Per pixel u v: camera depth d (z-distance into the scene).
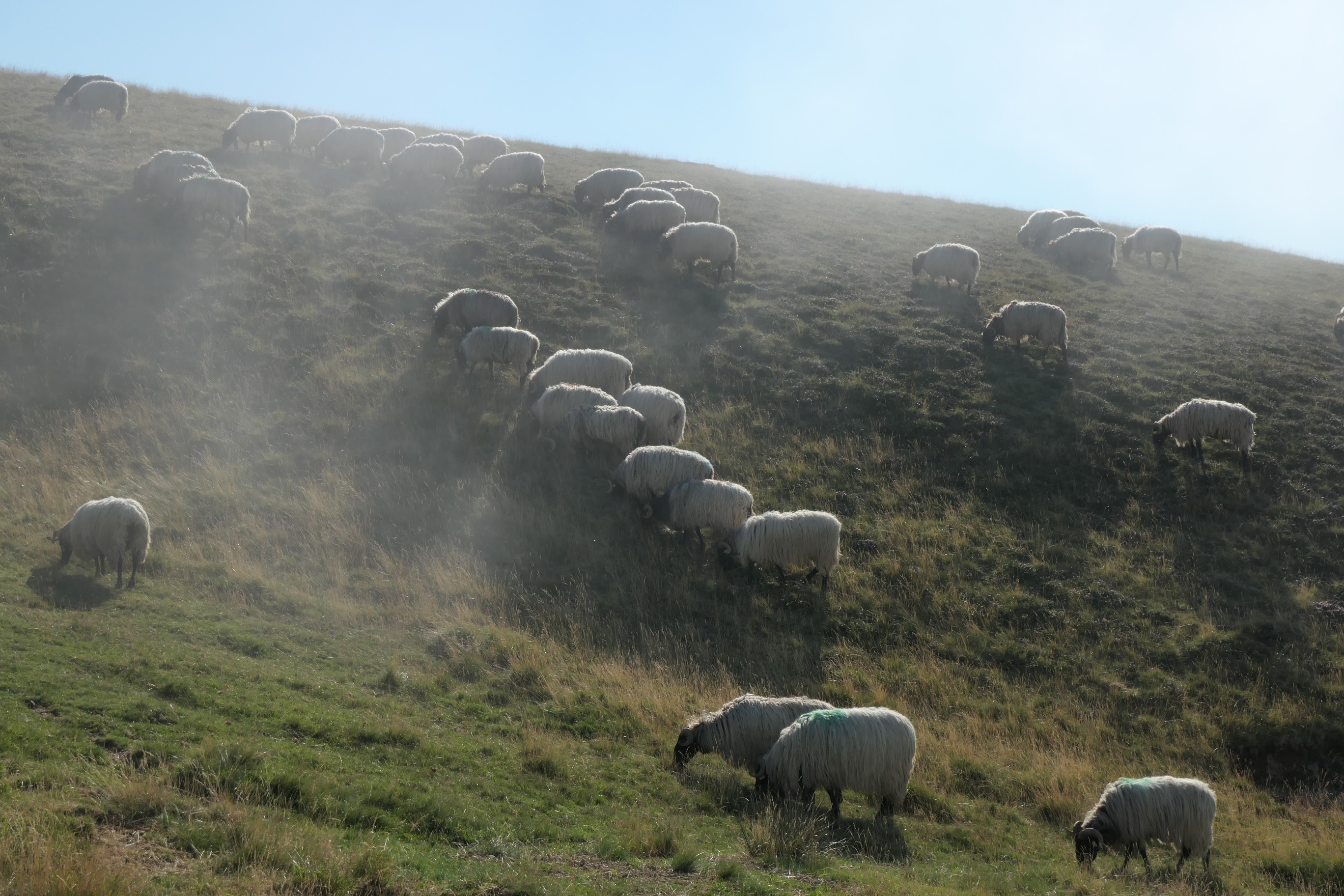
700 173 44.22
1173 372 26.88
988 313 29.28
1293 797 14.27
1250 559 19.77
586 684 13.54
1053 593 18.47
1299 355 29.05
